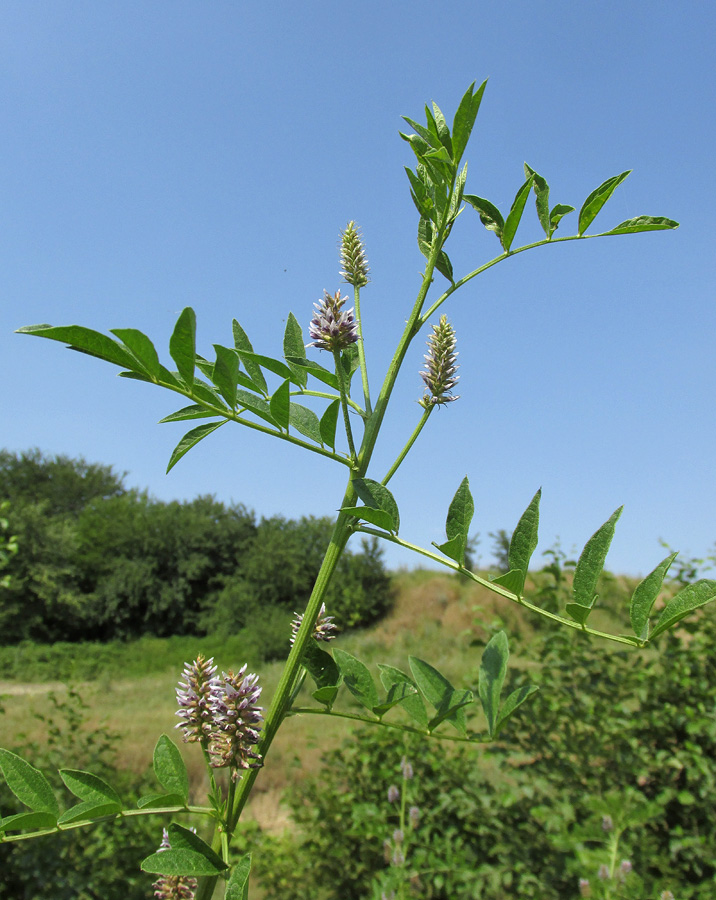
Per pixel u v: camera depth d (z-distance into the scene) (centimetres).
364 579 2470
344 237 189
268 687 1359
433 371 171
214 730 151
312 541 2930
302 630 159
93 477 4738
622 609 527
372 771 574
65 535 3142
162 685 1856
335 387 169
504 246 175
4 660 2291
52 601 2878
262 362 162
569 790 459
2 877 525
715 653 500
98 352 133
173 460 167
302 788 635
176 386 141
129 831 568
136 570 3084
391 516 144
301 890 556
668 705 482
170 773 150
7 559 736
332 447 159
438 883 434
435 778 534
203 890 151
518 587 135
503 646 154
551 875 430
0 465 4469
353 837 566
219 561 3253
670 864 436
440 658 1589
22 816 135
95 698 1612
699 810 454
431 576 2661
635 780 479
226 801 149
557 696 490
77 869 531
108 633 3103
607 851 351
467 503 146
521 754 481
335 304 167
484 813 476
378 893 420
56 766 618
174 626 3120
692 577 548
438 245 174
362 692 157
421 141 171
